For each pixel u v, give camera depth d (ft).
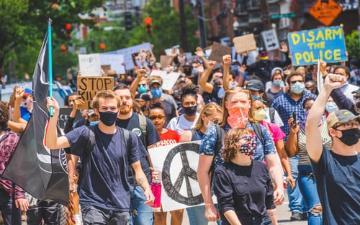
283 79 67.77
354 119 26.94
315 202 41.42
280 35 221.66
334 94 42.34
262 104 40.22
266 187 30.45
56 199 36.35
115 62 99.91
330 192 27.12
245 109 32.24
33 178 35.94
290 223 47.93
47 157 35.83
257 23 268.41
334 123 27.04
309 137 27.17
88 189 32.68
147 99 59.36
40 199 36.27
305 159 41.65
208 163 31.94
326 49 68.49
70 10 145.18
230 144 29.96
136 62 103.40
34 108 35.45
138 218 37.68
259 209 30.04
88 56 76.38
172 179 38.45
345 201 26.94
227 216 29.73
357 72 97.30
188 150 38.68
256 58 112.88
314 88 61.98
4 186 38.52
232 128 31.12
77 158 36.65
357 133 26.99
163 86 77.66
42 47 35.83
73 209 36.50
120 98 36.35
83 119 40.52
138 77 52.19
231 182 29.91
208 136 31.96
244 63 99.04
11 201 38.68
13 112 42.47
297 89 48.96
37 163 35.78
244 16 277.03
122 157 32.86
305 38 68.80
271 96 62.34
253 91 49.83
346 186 26.96
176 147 38.65
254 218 29.94
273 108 48.01
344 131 26.96
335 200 27.07
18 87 42.32
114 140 32.91
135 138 33.40
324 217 27.30
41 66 35.68
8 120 39.40
